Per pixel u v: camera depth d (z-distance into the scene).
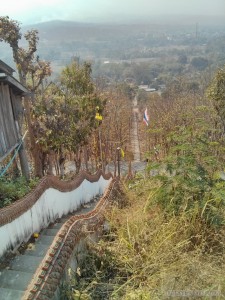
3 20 13.25
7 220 6.04
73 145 15.86
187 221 6.05
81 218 6.20
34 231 7.37
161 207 6.52
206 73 65.12
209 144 6.75
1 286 5.02
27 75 16.22
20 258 5.96
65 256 4.89
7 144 9.96
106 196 7.95
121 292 4.83
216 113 19.97
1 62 8.42
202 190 6.34
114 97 40.06
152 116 40.66
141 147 39.31
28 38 14.67
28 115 13.13
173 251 5.37
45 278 4.36
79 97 18.36
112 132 31.39
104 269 5.49
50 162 14.59
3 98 9.98
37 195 7.61
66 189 9.86
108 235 6.16
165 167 6.64
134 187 9.69
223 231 5.89
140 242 5.72
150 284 4.78
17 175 11.44
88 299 4.54
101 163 22.53
